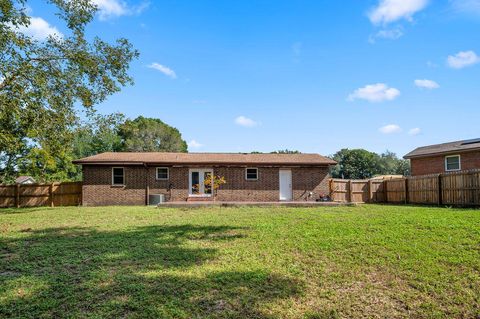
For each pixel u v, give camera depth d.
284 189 21.25
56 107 11.73
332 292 4.27
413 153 24.59
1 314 3.66
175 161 20.25
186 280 4.66
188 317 3.57
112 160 19.70
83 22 12.31
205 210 14.17
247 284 4.52
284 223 9.49
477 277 4.65
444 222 8.56
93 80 12.54
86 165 19.81
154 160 20.17
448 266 5.13
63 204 20.11
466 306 3.85
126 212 13.73
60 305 3.88
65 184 20.25
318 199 20.97
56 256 6.07
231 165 20.81
